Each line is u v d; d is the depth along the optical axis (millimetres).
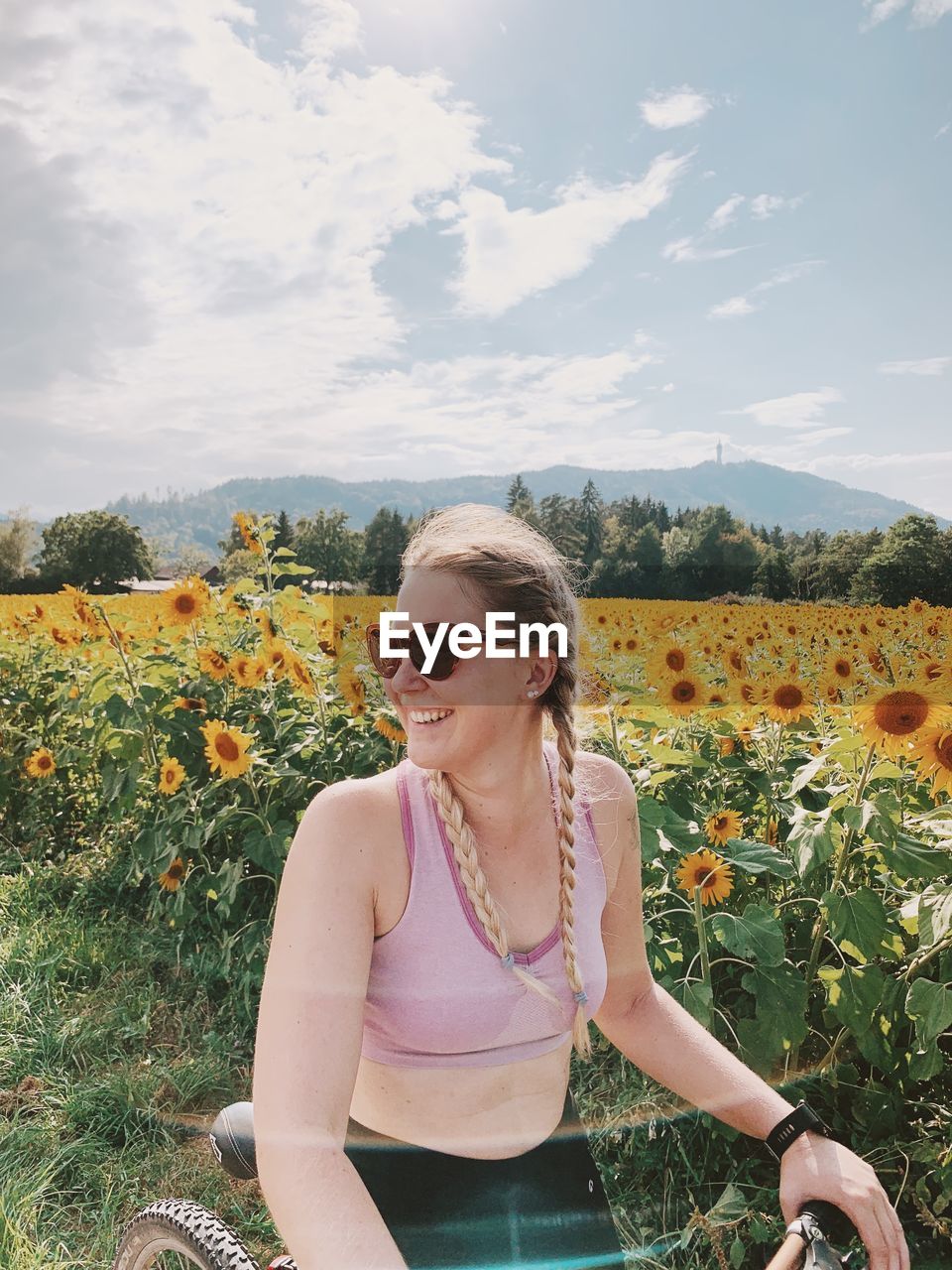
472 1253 1174
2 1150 2760
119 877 4699
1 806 5902
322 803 1211
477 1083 1223
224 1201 2598
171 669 4703
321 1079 1084
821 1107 2564
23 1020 3449
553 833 1314
